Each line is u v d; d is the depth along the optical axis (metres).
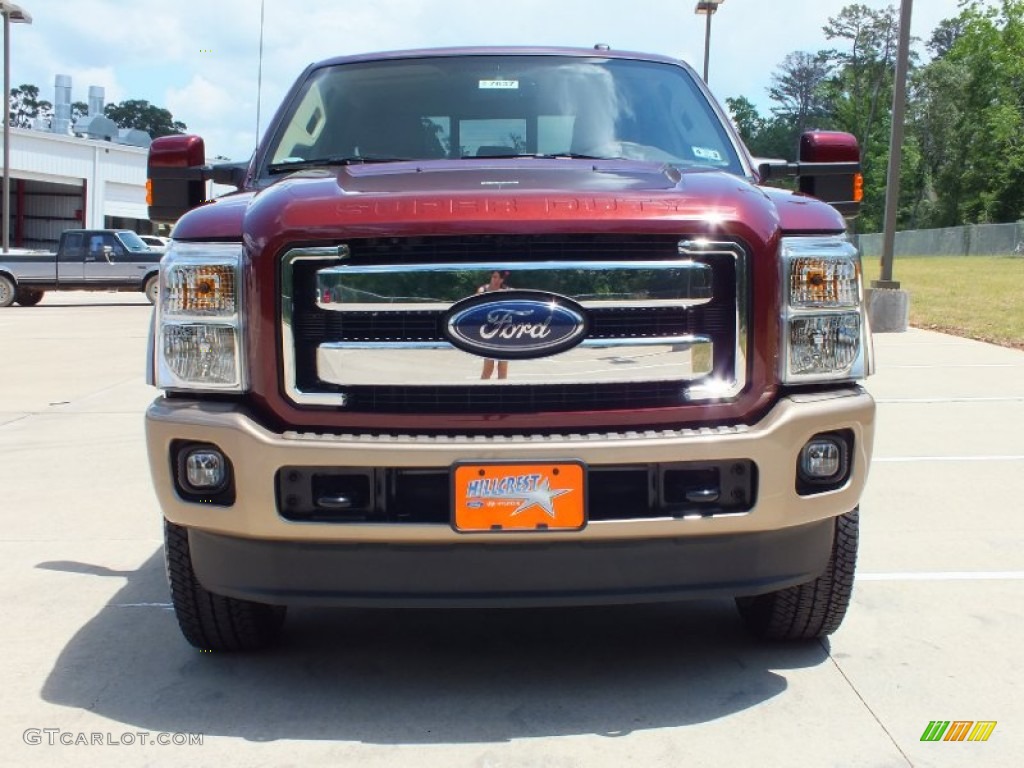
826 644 3.75
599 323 3.05
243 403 3.12
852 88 89.94
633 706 3.25
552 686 3.41
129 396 10.03
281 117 4.50
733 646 3.74
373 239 3.02
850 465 3.21
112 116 104.12
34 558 4.88
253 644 3.68
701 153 4.25
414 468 2.97
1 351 14.19
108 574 4.64
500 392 3.03
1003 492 5.94
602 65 4.59
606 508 3.02
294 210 3.07
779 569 3.16
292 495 3.03
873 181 87.94
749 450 3.00
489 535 2.96
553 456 2.93
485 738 3.04
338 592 3.06
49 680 3.49
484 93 4.43
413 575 3.04
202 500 3.11
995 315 17.22
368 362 3.03
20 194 55.62
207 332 3.12
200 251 3.16
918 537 5.08
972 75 75.12
